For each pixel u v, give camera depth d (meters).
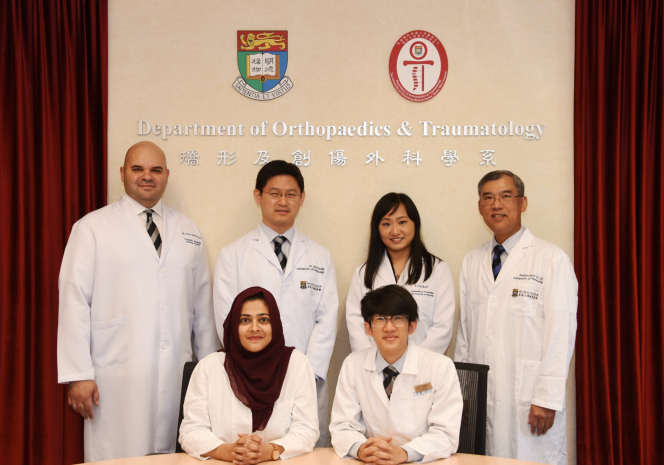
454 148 2.89
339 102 2.89
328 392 2.70
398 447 1.60
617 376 2.70
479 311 2.50
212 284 2.84
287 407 1.79
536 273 2.38
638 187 2.78
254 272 2.52
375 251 2.61
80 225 2.37
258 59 2.88
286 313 2.50
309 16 2.88
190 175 2.88
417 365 1.83
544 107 2.89
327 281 2.62
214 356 1.86
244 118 2.88
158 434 2.35
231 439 1.73
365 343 2.45
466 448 1.91
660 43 2.78
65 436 2.63
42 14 2.69
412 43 2.88
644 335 2.73
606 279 2.77
